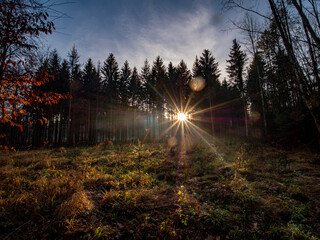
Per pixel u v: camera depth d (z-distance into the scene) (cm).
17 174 607
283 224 318
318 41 471
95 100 2720
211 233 302
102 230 290
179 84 2953
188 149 1161
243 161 754
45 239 265
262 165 713
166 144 1449
